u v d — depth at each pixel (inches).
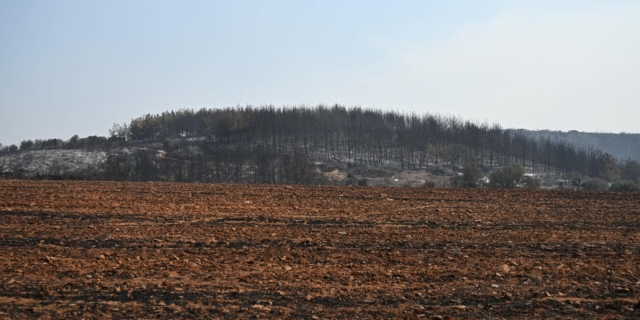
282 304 297.9
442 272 363.9
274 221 540.7
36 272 354.3
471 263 390.6
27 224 506.9
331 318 276.7
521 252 426.6
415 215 588.4
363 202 676.1
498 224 541.6
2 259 383.2
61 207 594.6
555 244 454.6
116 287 322.7
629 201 719.1
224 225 516.7
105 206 604.7
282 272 360.5
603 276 356.5
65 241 443.5
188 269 365.1
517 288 329.4
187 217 551.5
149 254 404.8
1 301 297.7
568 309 291.6
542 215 597.6
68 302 299.0
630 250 434.9
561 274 361.1
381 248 435.5
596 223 553.0
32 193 693.9
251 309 288.7
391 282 341.1
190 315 279.9
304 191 776.3
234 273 357.1
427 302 303.6
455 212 612.1
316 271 363.9
